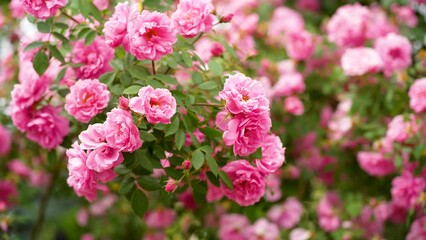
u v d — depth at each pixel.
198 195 1.23
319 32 2.00
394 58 1.59
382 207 1.72
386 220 1.83
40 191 2.15
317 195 1.81
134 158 1.09
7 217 1.59
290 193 1.88
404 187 1.51
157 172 1.35
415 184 1.50
